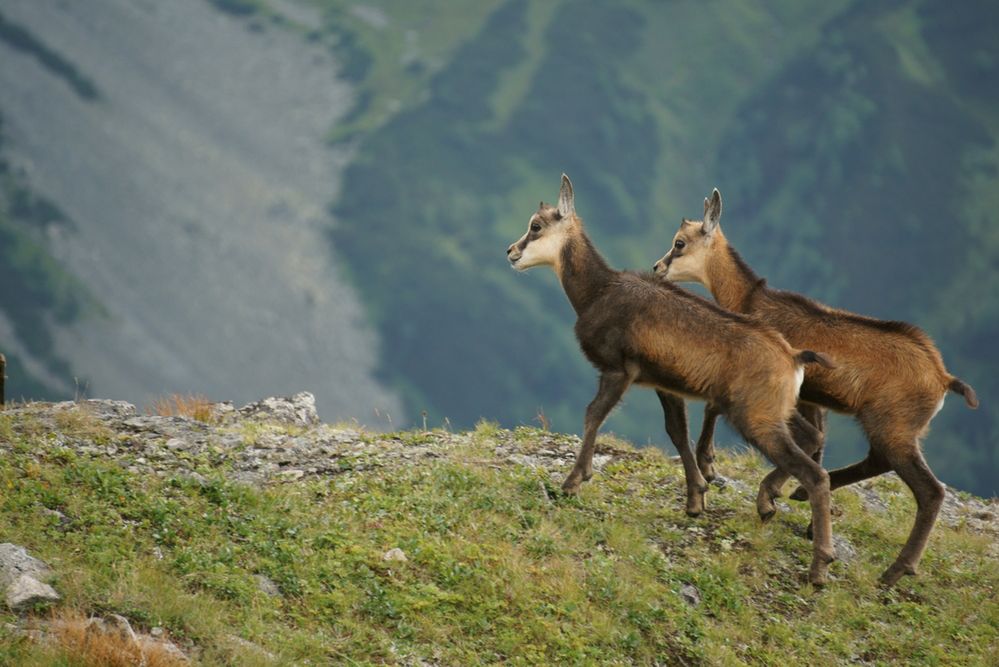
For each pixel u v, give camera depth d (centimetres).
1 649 2583
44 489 3297
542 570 3384
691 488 3922
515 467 4019
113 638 2691
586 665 3062
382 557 3306
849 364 3884
